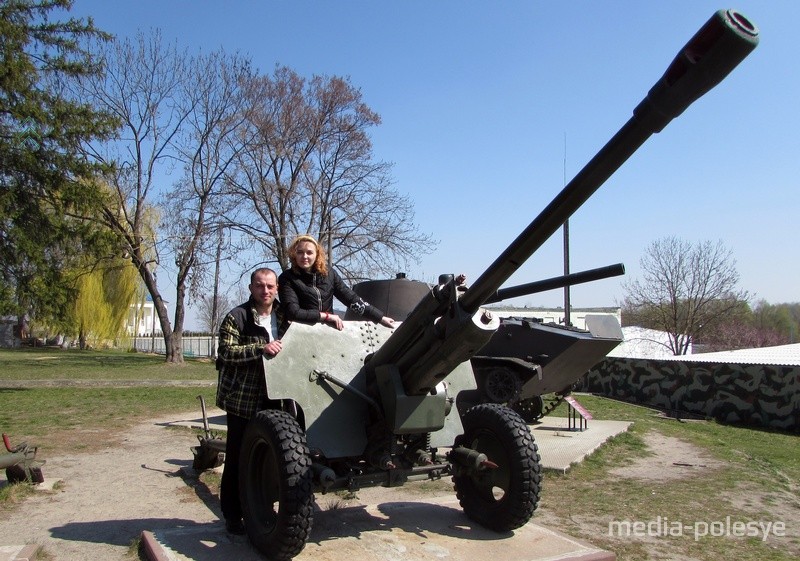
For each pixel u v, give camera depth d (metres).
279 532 3.89
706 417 14.50
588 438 9.65
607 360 18.84
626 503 6.23
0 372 22.89
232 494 4.55
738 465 8.41
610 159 2.89
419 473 4.49
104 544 4.60
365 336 4.84
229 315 4.60
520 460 4.40
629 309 39.62
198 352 44.84
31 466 6.09
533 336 10.95
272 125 29.38
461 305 3.84
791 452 10.04
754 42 2.35
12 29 14.89
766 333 43.22
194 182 28.91
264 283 4.59
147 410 12.38
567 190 3.07
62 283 15.80
